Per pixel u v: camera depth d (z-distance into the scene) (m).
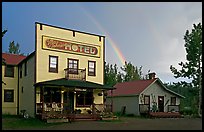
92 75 31.77
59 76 29.66
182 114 37.59
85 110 30.09
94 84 30.75
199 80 37.44
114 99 40.12
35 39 28.64
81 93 30.67
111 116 28.62
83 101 30.75
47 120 24.73
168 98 39.59
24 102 30.80
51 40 29.50
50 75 29.11
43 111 25.86
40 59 28.69
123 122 25.06
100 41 32.94
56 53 29.69
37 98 28.25
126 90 39.78
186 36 39.75
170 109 38.34
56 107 27.00
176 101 40.28
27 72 30.50
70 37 30.77
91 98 31.28
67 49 30.42
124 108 38.38
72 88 28.22
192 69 38.88
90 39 32.16
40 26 28.98
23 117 28.61
